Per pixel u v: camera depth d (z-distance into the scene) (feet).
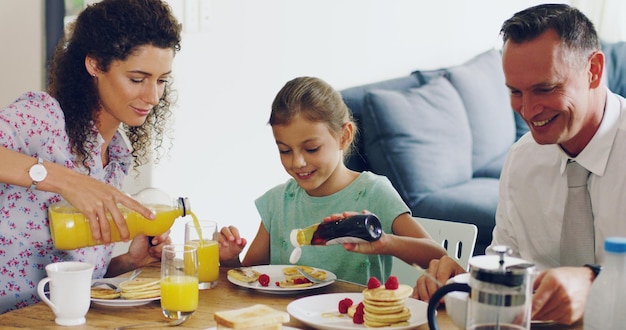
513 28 5.16
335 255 6.35
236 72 10.03
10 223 5.61
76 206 5.03
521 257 6.15
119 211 5.07
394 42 12.97
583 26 5.17
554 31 5.07
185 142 9.36
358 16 12.06
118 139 6.25
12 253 5.66
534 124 5.32
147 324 4.65
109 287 5.32
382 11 12.57
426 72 13.16
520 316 3.58
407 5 13.08
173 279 4.70
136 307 5.01
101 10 5.59
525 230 6.11
